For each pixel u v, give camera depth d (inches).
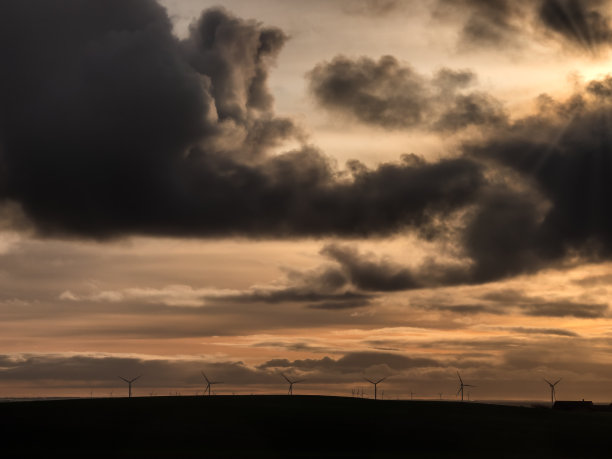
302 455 4493.1
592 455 4571.9
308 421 5285.4
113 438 4842.5
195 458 4340.6
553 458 4466.0
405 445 4793.3
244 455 4456.2
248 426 5147.6
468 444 4808.1
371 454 4559.5
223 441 4800.7
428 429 5142.7
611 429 5182.1
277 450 4623.5
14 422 5201.8
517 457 4498.0
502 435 5009.8
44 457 4365.2
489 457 4495.6
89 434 4926.2
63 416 5369.1
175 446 4672.7
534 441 4872.0
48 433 4943.4
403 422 5315.0
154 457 4362.7
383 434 5024.6
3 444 4712.1
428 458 4453.7
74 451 4534.9
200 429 5059.1
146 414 5442.9
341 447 4736.7
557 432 5078.7
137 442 4758.9
